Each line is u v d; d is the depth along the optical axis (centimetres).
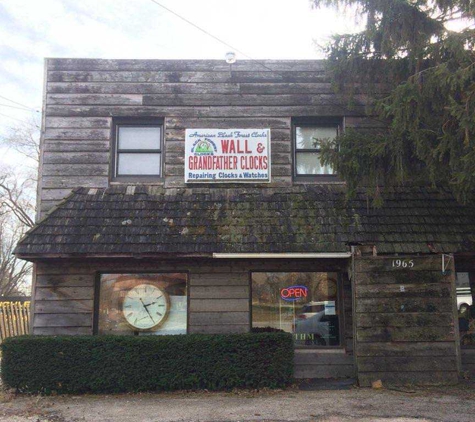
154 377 833
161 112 1039
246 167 1019
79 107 1031
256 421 666
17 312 1539
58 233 898
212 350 845
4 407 754
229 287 966
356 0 869
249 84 1057
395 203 970
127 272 974
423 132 789
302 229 921
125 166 1034
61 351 834
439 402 746
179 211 952
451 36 767
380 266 888
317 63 1067
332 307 985
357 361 866
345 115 1047
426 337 866
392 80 916
